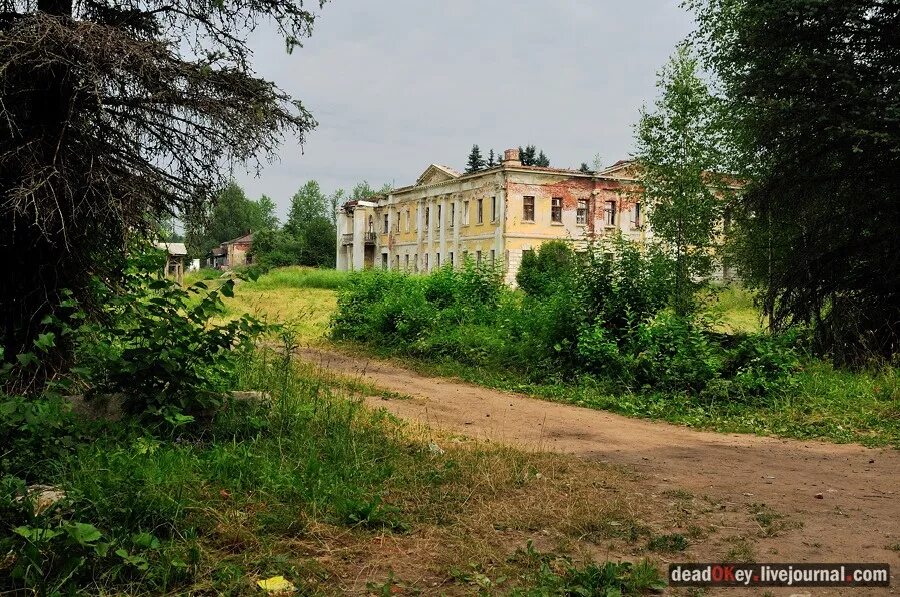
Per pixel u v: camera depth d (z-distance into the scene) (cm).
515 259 5134
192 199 838
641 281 1430
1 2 736
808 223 1772
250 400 735
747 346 1245
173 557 400
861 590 416
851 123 1470
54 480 507
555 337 1417
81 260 791
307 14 827
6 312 758
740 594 409
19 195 669
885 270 1605
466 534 494
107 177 738
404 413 1010
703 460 790
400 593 397
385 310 1956
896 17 1527
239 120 774
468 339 1655
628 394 1214
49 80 725
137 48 697
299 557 436
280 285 5150
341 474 592
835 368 1429
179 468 536
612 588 400
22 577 354
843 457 828
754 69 1686
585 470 693
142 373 644
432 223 6200
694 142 2339
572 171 5219
